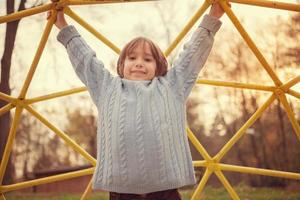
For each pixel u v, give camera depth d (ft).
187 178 11.60
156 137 11.18
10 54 52.85
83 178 87.25
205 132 103.40
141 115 11.35
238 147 104.83
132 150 11.17
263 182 95.09
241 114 95.66
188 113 101.50
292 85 17.28
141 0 13.33
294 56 74.79
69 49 13.23
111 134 11.48
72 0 13.76
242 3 13.64
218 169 18.81
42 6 13.88
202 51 12.55
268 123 99.45
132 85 11.87
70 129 118.52
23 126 118.73
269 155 99.96
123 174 11.14
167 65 12.82
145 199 11.37
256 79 82.89
